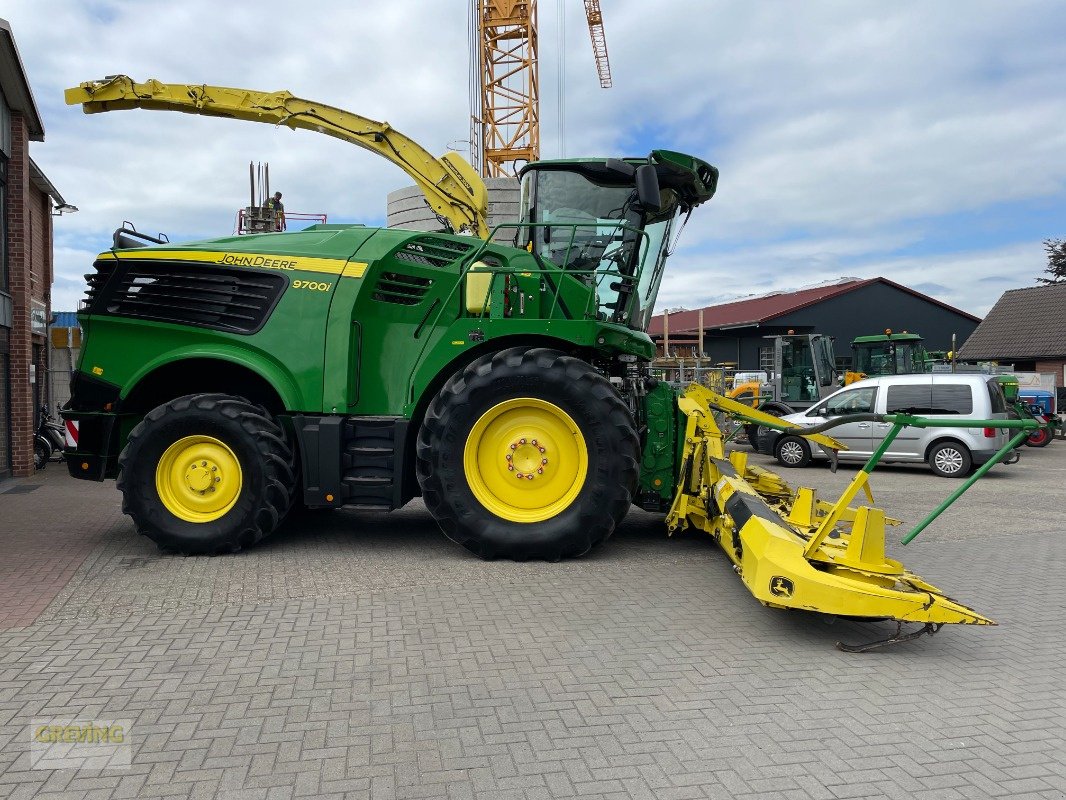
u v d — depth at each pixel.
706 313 46.97
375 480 6.27
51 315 17.38
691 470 6.38
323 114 9.07
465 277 6.57
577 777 2.90
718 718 3.40
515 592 5.30
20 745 3.09
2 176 10.84
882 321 40.50
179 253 6.64
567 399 6.02
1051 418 19.59
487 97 27.34
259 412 6.34
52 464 13.58
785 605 4.21
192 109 8.99
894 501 10.09
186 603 4.98
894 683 3.83
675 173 6.83
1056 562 6.58
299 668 3.91
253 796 2.76
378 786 2.83
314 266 6.46
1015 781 2.89
